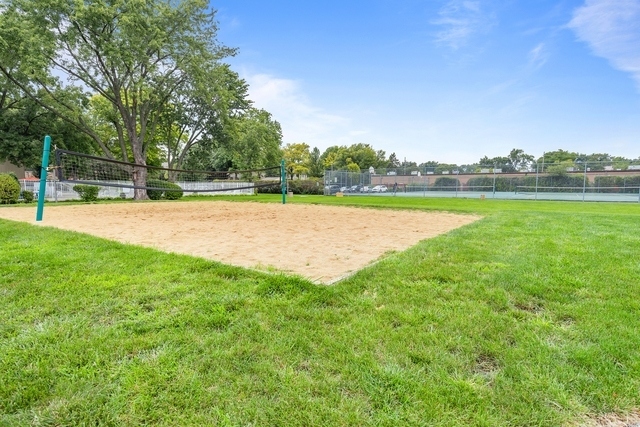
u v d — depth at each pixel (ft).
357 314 6.62
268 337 5.67
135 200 54.54
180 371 4.72
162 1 52.95
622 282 8.49
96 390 4.33
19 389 4.32
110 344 5.42
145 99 53.78
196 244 14.58
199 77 55.31
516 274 9.12
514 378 4.58
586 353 5.14
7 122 56.59
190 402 4.13
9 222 20.13
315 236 17.12
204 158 95.25
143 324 6.13
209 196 71.15
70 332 5.83
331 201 52.24
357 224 22.47
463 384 4.44
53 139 59.31
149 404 4.09
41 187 22.21
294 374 4.68
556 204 47.39
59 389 4.34
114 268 9.62
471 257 11.09
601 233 16.35
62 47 48.08
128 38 48.21
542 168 69.92
